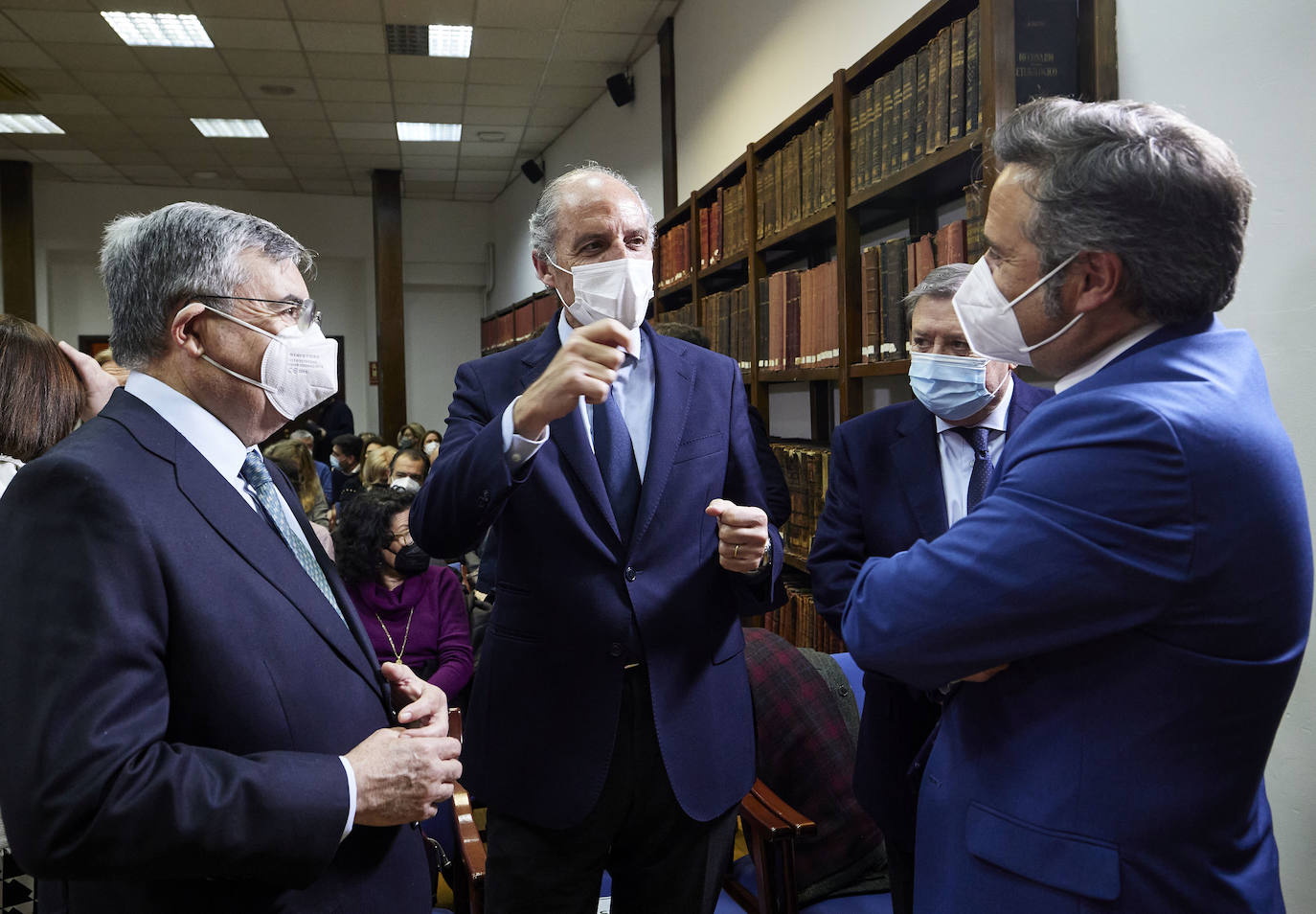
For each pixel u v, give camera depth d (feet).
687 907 4.18
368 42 19.48
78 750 2.33
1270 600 2.43
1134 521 2.41
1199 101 5.27
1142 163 2.48
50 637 2.40
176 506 2.74
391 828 3.18
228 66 20.89
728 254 11.48
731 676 4.33
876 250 7.62
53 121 24.89
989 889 2.65
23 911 3.90
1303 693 4.76
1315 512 4.66
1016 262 2.79
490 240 35.37
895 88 7.28
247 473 3.21
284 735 2.80
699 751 4.06
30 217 29.58
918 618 2.74
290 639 2.87
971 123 6.25
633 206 4.27
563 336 4.44
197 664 2.65
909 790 4.66
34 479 2.53
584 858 4.08
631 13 17.69
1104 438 2.50
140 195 32.22
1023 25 5.85
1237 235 2.55
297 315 3.14
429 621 8.71
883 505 5.02
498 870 4.11
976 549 2.65
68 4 17.54
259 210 33.47
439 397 36.24
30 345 4.58
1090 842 2.47
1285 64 4.73
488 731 4.13
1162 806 2.43
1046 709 2.63
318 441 25.11
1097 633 2.48
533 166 28.63
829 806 6.11
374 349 34.35
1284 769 4.88
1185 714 2.43
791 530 9.13
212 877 2.59
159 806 2.37
